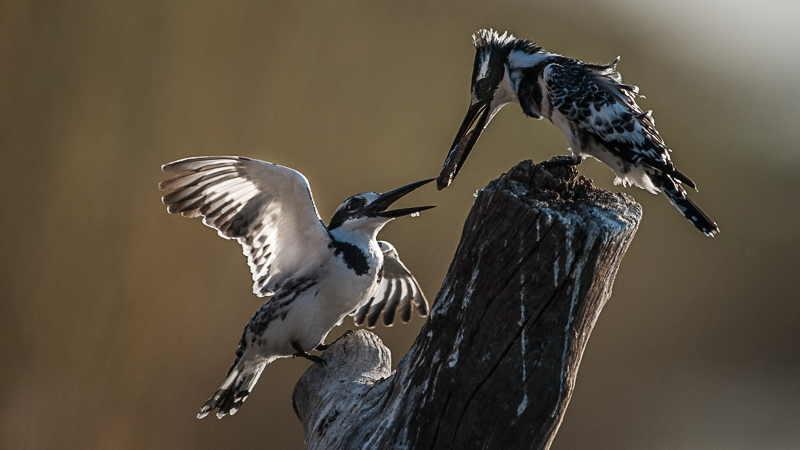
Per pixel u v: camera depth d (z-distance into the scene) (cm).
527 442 371
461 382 374
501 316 367
